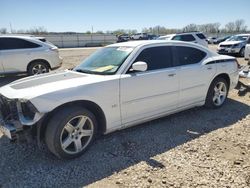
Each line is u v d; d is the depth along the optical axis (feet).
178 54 16.60
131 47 15.17
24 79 14.57
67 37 164.14
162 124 16.63
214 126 16.31
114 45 16.55
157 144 13.98
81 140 12.91
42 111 11.43
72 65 48.44
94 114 13.50
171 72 15.72
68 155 12.34
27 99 11.44
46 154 13.14
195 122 16.96
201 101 18.19
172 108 16.39
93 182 10.84
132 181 10.79
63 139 12.25
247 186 10.29
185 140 14.42
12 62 31.91
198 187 10.27
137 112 14.56
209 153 12.91
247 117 17.79
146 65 13.85
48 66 34.27
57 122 11.79
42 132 12.19
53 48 34.63
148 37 145.38
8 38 31.96
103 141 14.38
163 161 12.26
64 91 11.99
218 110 19.20
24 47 32.68
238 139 14.42
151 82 14.78
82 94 12.34
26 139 12.05
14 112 12.11
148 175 11.16
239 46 58.23
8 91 12.74
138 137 14.85
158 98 15.34
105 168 11.82
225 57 19.58
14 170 11.79
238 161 12.09
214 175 11.04
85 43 168.86
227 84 19.77
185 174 11.16
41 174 11.46
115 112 13.65
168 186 10.38
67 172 11.57
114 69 14.12
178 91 16.31
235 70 19.98
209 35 199.21
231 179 10.75
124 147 13.71
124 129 15.83
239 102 21.16
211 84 18.54
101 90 12.94
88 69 15.15
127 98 13.94
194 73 17.01
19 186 10.69
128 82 13.85
